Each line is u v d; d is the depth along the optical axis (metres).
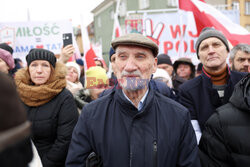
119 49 1.05
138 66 1.04
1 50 2.00
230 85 1.61
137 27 4.04
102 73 2.14
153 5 13.87
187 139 1.12
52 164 1.57
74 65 2.87
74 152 1.12
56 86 1.71
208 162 1.25
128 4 16.14
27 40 3.28
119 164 1.04
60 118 1.67
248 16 15.44
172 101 1.20
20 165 0.42
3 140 0.36
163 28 4.42
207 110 1.62
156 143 1.04
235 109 1.20
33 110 1.67
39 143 1.67
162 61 3.25
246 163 1.10
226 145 1.18
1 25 3.22
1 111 0.37
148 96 1.10
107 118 1.12
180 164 1.11
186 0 3.36
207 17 3.07
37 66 1.70
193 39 4.14
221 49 1.60
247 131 1.12
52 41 3.32
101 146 1.07
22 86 1.67
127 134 1.06
